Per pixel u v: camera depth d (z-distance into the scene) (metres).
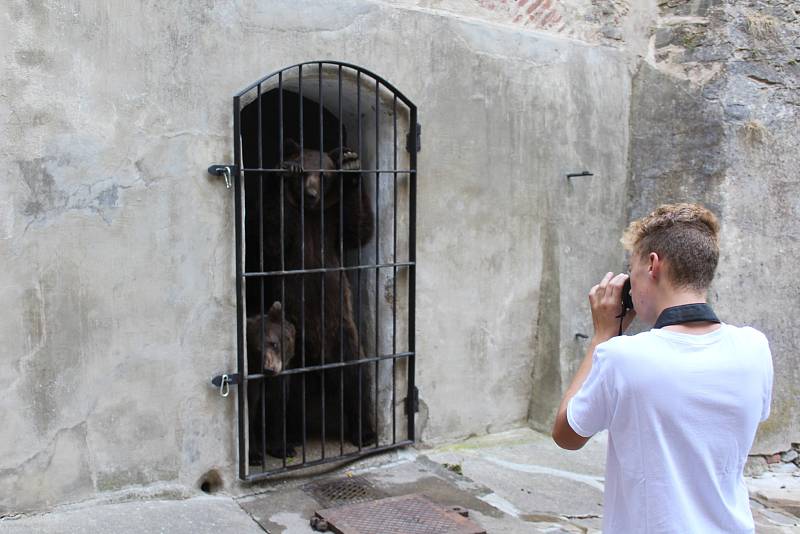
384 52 4.51
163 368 3.83
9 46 3.33
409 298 4.75
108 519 3.54
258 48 4.02
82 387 3.61
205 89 3.86
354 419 4.88
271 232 4.55
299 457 4.58
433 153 4.80
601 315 2.28
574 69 5.46
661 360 1.92
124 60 3.61
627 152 5.87
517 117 5.18
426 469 4.63
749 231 5.40
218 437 4.02
